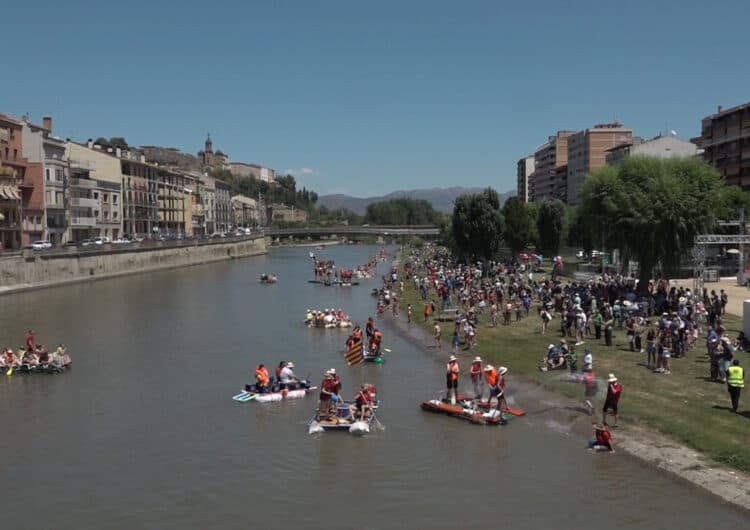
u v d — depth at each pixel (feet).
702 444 97.60
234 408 128.36
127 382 149.18
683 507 82.53
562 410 119.65
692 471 90.22
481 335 190.19
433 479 93.40
